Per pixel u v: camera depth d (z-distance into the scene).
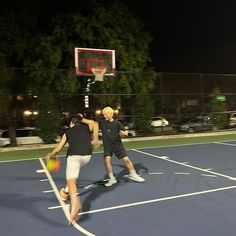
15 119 20.23
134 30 24.48
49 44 21.61
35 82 20.66
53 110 20.12
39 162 13.91
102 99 21.44
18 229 6.38
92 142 7.17
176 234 5.84
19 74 20.28
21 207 7.74
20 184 10.02
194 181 9.62
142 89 22.48
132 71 23.27
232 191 8.45
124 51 23.47
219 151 15.17
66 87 20.73
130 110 22.12
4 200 8.37
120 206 7.50
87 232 6.07
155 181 9.75
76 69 19.92
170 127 23.55
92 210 7.27
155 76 23.06
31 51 21.53
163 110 23.31
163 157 14.00
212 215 6.71
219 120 24.50
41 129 19.89
